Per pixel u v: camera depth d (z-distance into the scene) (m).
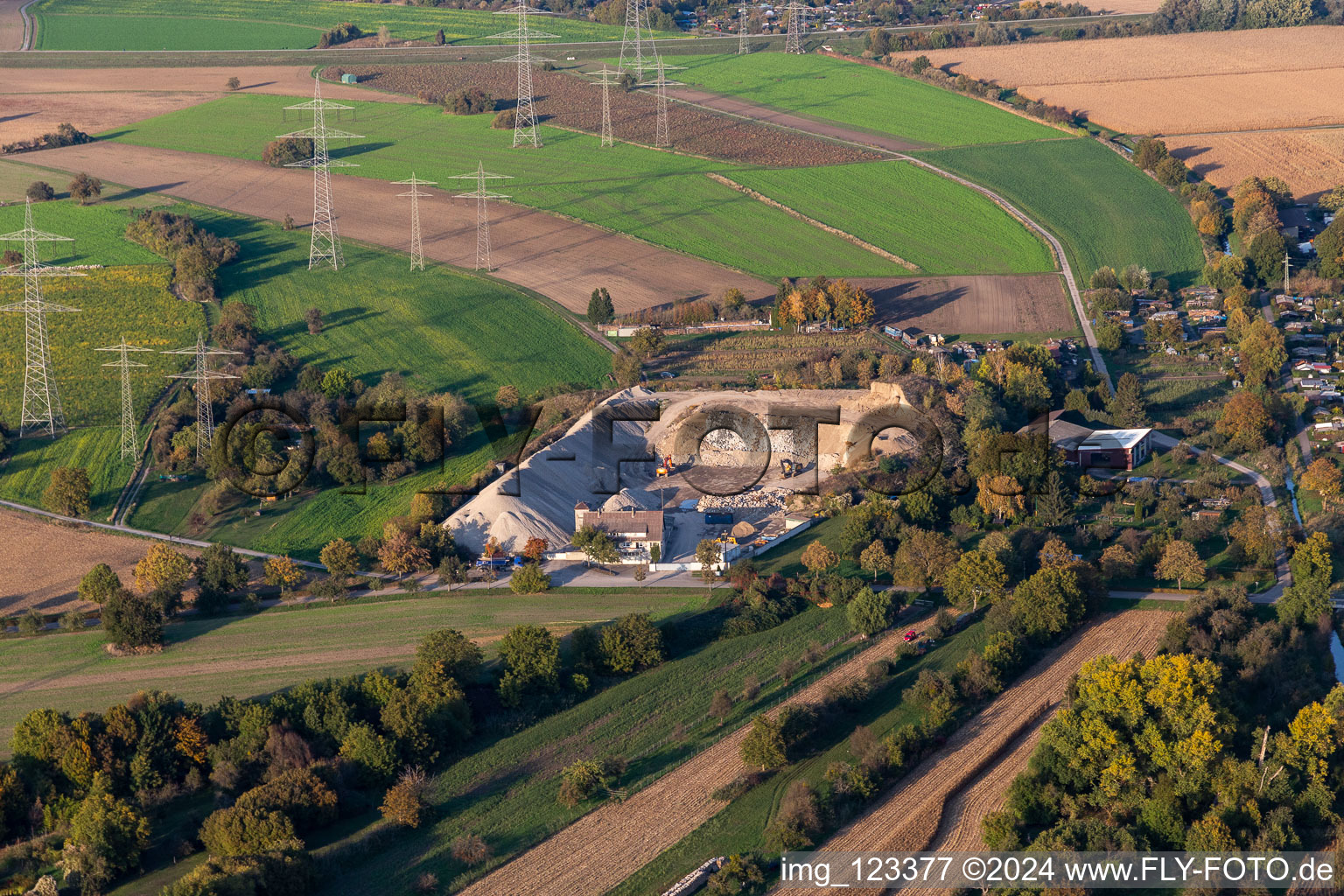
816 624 155.00
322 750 129.38
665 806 123.19
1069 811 120.50
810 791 122.38
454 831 120.31
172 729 128.88
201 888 106.94
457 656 139.12
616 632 146.38
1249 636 143.62
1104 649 147.88
